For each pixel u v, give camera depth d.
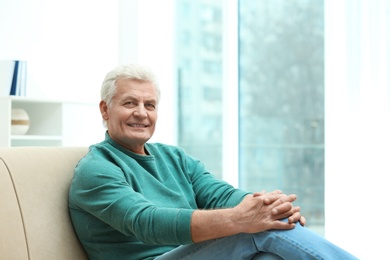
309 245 1.82
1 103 3.68
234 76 4.54
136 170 2.15
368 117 3.48
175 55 4.99
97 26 4.72
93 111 4.72
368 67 3.48
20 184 1.98
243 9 4.55
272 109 4.36
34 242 1.94
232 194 2.29
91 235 2.05
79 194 2.03
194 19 4.87
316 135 4.09
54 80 4.50
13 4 4.30
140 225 1.89
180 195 2.22
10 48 4.28
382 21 3.43
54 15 4.50
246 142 4.52
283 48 4.29
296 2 4.20
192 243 1.96
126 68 2.23
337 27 3.63
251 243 1.90
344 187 3.57
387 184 3.39
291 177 4.23
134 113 2.18
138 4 4.84
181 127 4.94
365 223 3.47
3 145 3.66
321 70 4.06
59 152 2.19
